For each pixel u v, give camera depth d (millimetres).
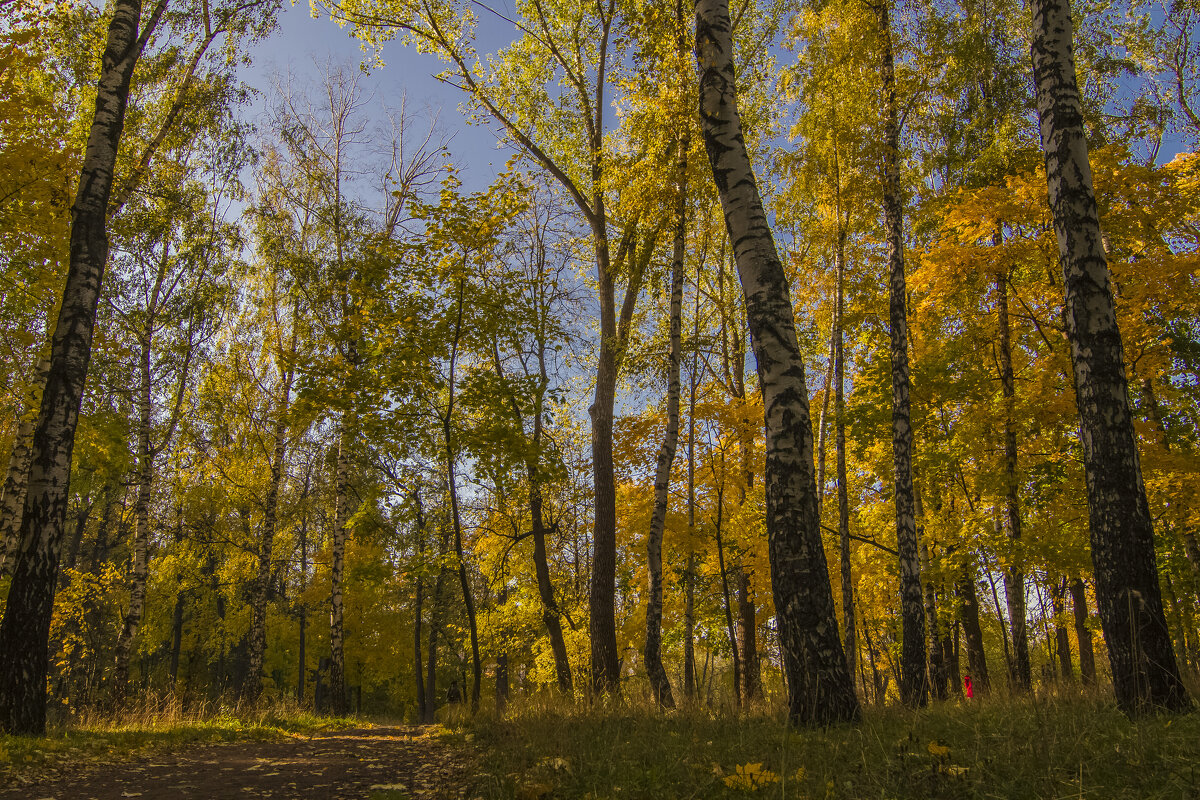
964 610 15109
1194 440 13523
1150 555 5215
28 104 9375
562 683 17078
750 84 14430
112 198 13367
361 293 11344
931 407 13312
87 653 23969
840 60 11672
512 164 10875
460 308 10953
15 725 7133
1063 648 16750
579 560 22531
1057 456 12641
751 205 6500
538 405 12188
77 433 13344
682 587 17422
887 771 3381
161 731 8539
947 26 11367
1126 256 12328
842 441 13297
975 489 13258
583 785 3971
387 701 41219
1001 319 12594
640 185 11969
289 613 30641
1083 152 5922
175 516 20078
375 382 10938
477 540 18516
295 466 21406
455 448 11438
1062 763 3379
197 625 29766
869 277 13375
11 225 9477
